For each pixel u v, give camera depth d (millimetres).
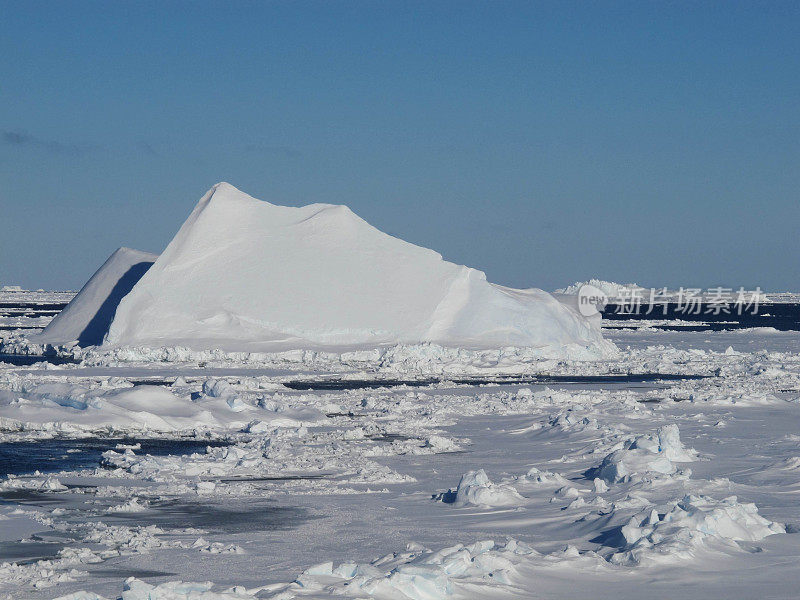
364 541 16094
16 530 17000
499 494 19406
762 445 27266
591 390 46438
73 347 64938
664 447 24141
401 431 31953
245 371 53969
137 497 20469
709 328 130750
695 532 14398
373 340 65875
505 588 12148
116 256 75250
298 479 22969
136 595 10984
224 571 13883
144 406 33531
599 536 15609
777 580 12609
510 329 68500
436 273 70938
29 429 31266
